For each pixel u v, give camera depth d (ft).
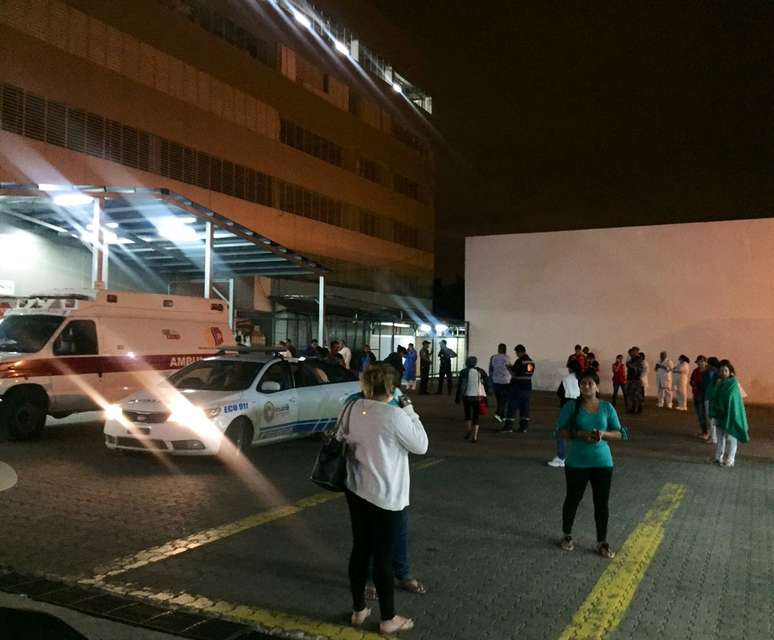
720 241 82.17
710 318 82.48
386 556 14.94
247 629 15.14
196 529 22.52
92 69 79.25
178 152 92.02
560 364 90.79
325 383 40.24
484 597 17.25
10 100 70.54
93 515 23.94
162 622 15.40
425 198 160.04
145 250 74.02
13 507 24.77
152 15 87.66
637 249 86.58
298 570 18.84
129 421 32.50
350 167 131.75
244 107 104.27
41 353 39.40
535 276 92.79
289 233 114.21
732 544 22.31
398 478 15.11
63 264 76.84
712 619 16.21
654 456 39.88
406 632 15.08
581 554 20.89
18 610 14.49
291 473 31.53
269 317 98.22
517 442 44.06
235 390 35.22
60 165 75.31
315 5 123.85
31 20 72.49
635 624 15.84
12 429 37.81
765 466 36.96
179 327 48.24
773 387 79.15
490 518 24.80
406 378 81.97
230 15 102.22
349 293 131.95
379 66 146.82
